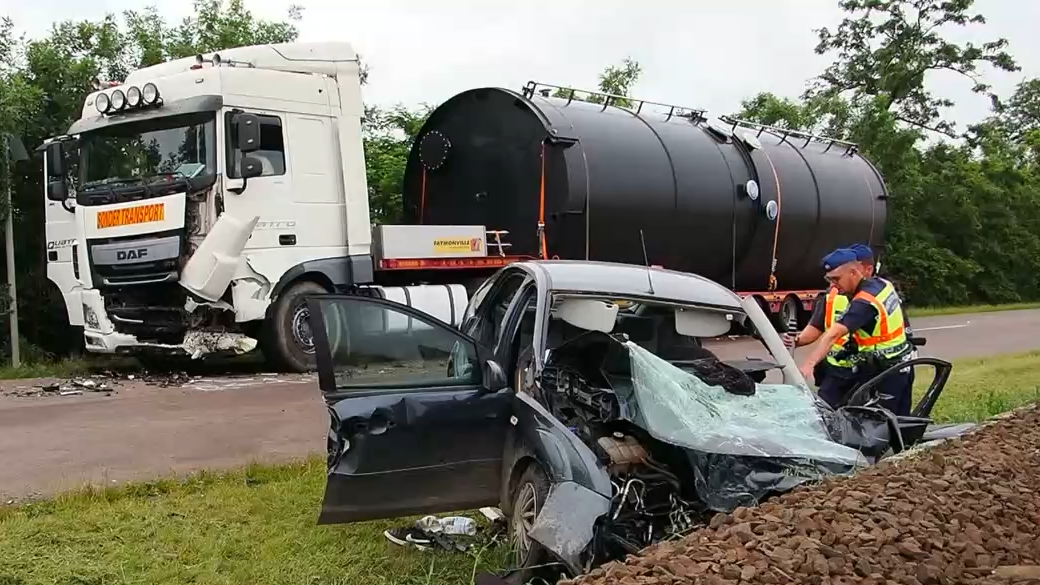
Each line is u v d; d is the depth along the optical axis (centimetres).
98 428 857
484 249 1362
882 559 375
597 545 434
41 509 590
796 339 706
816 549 379
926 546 393
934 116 3809
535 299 577
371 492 484
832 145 1923
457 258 1336
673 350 616
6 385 1135
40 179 1484
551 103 1394
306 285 1244
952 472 503
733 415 514
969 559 384
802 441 501
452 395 503
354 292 1249
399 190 1811
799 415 530
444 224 1477
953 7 3762
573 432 491
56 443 791
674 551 392
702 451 473
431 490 500
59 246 1251
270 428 865
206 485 655
